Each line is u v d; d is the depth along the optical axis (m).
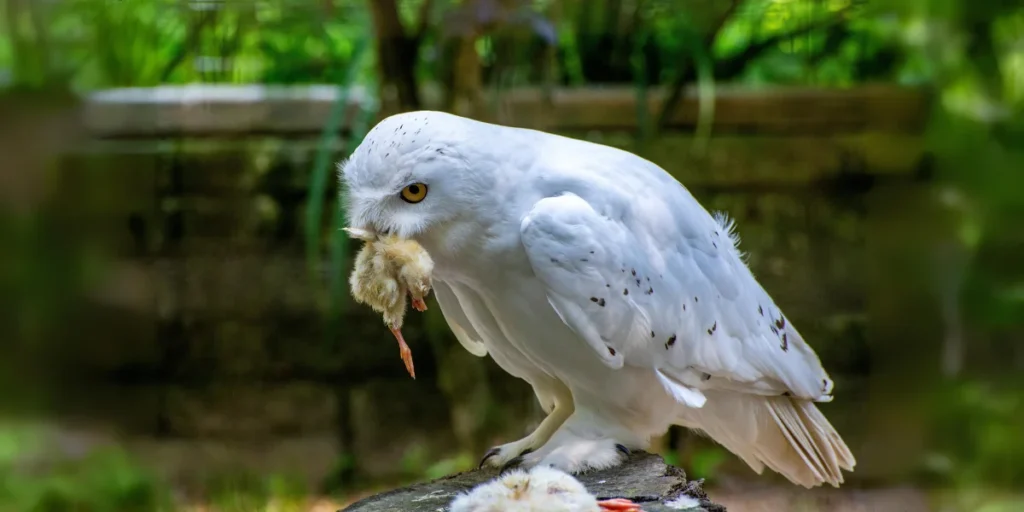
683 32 8.38
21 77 8.73
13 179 8.77
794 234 8.75
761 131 8.66
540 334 4.20
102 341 8.88
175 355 8.84
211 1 7.99
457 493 4.05
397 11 7.31
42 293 8.88
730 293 4.48
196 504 8.26
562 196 4.10
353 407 8.81
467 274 4.16
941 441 8.91
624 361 4.19
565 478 3.61
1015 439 8.86
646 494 3.92
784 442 4.81
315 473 8.72
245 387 8.81
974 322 9.06
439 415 8.86
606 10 8.77
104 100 8.65
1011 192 8.88
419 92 7.96
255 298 8.74
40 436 8.73
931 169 8.84
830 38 9.14
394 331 3.95
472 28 6.88
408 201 3.94
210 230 8.74
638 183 4.34
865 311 8.84
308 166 8.62
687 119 8.59
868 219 8.82
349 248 8.64
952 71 9.16
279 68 9.44
